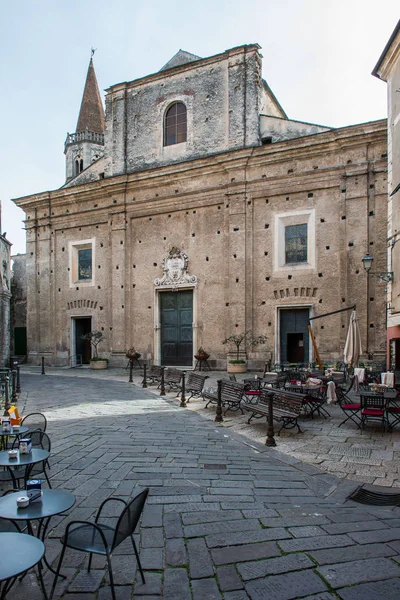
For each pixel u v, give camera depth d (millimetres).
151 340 24312
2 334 28062
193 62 23969
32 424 7434
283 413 9312
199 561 3934
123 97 26250
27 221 29312
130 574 3793
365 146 19250
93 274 26641
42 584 3463
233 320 21625
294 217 20812
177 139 24703
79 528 3994
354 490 5996
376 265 18844
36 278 28859
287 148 20656
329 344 19641
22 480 6234
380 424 10242
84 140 36688
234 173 22094
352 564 3742
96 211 26609
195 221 23375
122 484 6023
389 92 16234
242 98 22359
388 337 16031
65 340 27578
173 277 23688
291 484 6195
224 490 5840
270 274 21172
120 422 10258
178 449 7914
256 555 3984
